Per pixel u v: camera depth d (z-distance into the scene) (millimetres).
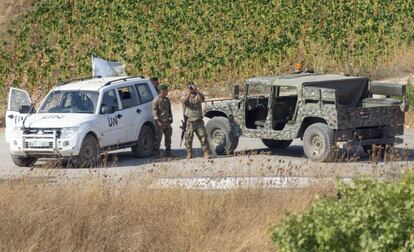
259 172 62125
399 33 143625
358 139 77875
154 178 55719
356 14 154000
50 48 150250
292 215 30469
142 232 47031
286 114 82812
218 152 85188
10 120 83562
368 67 131500
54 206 48125
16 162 81875
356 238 29109
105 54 142125
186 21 158000
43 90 131625
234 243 46375
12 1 190125
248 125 84438
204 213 49469
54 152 79062
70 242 46031
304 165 73750
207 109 86625
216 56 137000
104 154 74938
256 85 83062
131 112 85000
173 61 137125
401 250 27859
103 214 48094
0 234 45219
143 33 152625
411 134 95875
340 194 31453
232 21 152750
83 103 82438
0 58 146625
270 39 145625
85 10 170500
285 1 162875
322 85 80688
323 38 139625
